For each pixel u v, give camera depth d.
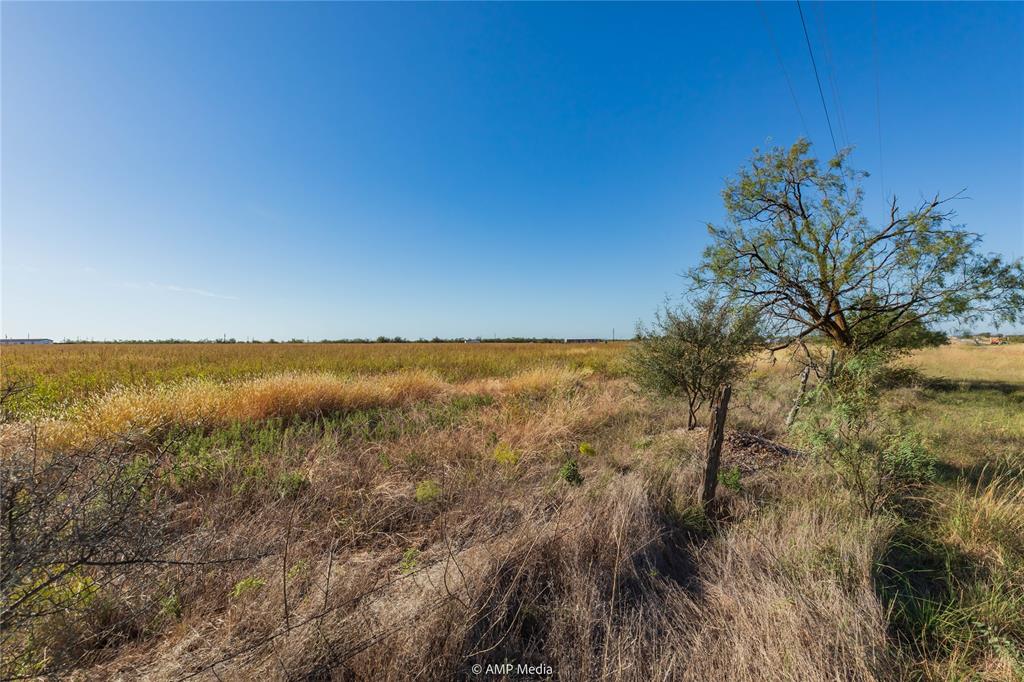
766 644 2.28
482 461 5.26
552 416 7.39
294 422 7.44
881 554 3.08
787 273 8.47
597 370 17.34
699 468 4.73
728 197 8.88
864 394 4.04
